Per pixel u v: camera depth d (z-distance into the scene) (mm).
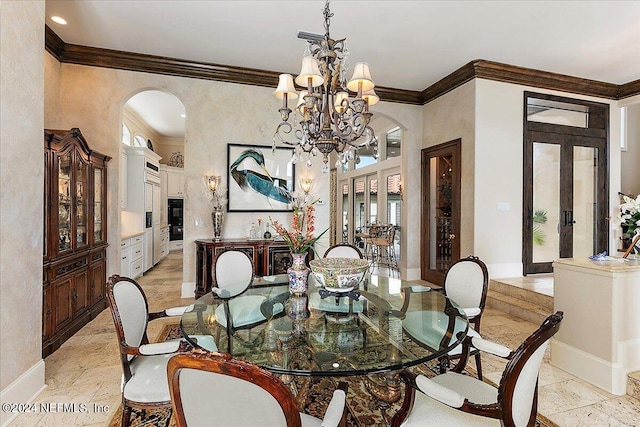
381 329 1827
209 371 905
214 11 3361
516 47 4086
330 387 2328
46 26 3670
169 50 4227
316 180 5176
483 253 4684
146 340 2008
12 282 2074
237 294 2494
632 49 4137
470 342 1869
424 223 5738
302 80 2441
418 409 1470
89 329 3500
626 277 2377
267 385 903
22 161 2166
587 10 3295
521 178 4852
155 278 6094
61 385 2412
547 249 5027
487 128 4688
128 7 3309
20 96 2143
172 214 9383
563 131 5094
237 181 4852
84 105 4262
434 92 5398
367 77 2389
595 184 5324
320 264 2400
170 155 9531
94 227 3934
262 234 4910
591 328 2484
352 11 3328
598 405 2191
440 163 5398
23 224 2170
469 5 3225
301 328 1831
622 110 6559
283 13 3393
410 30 3689
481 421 1390
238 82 4832
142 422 1978
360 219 9633
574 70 4758
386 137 8242
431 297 2486
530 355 1237
